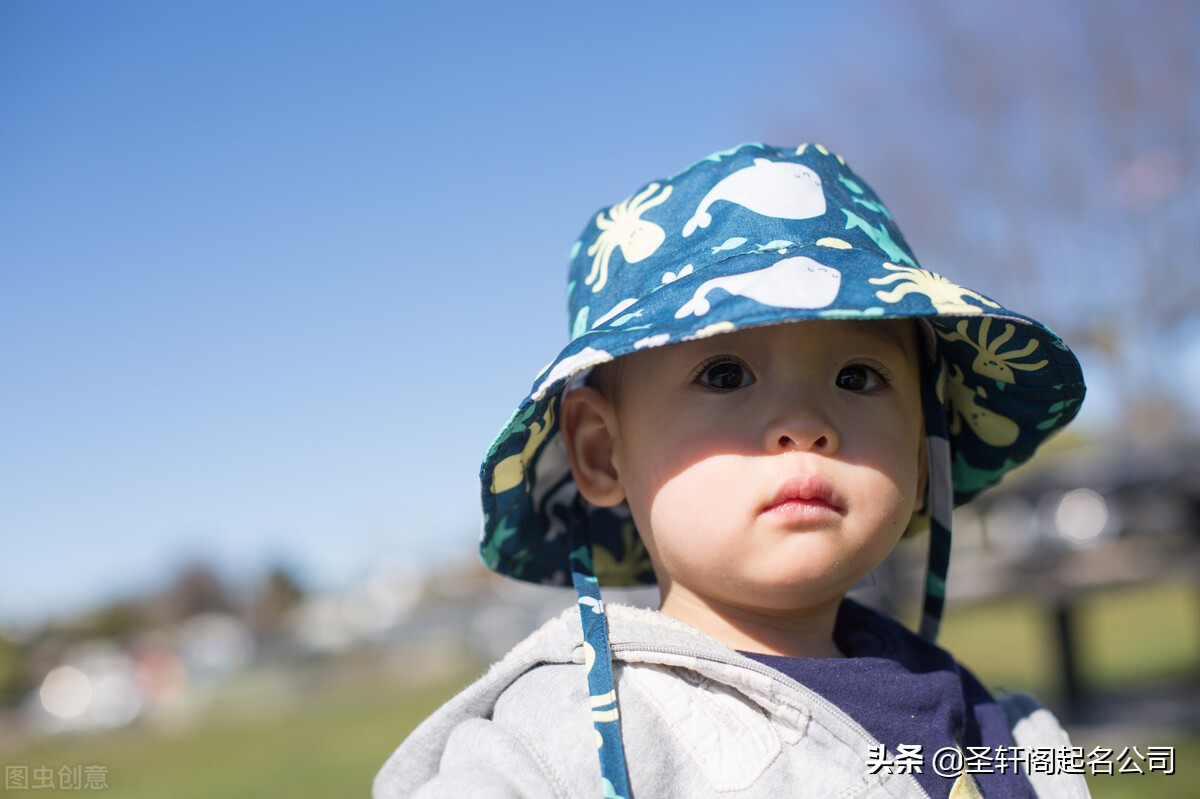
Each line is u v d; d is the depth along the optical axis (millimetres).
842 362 1415
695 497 1370
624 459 1508
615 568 1781
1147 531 5422
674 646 1335
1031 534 5695
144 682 17172
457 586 28828
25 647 26234
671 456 1400
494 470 1457
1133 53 10469
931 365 1643
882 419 1422
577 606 1495
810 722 1327
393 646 19094
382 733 8812
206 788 6418
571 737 1277
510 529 1610
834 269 1339
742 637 1458
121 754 10102
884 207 1632
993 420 1736
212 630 29344
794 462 1340
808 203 1461
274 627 31781
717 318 1245
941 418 1654
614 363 1534
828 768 1311
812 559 1335
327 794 5562
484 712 1384
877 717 1376
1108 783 3908
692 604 1480
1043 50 10648
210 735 11438
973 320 1543
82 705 16422
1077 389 1608
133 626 36375
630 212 1541
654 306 1337
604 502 1562
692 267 1397
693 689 1332
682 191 1510
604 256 1526
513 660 1391
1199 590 8930
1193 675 6676
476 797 1180
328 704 14750
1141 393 10961
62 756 10469
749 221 1428
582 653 1353
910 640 1658
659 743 1279
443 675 16938
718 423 1373
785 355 1386
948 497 1675
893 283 1320
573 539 1606
